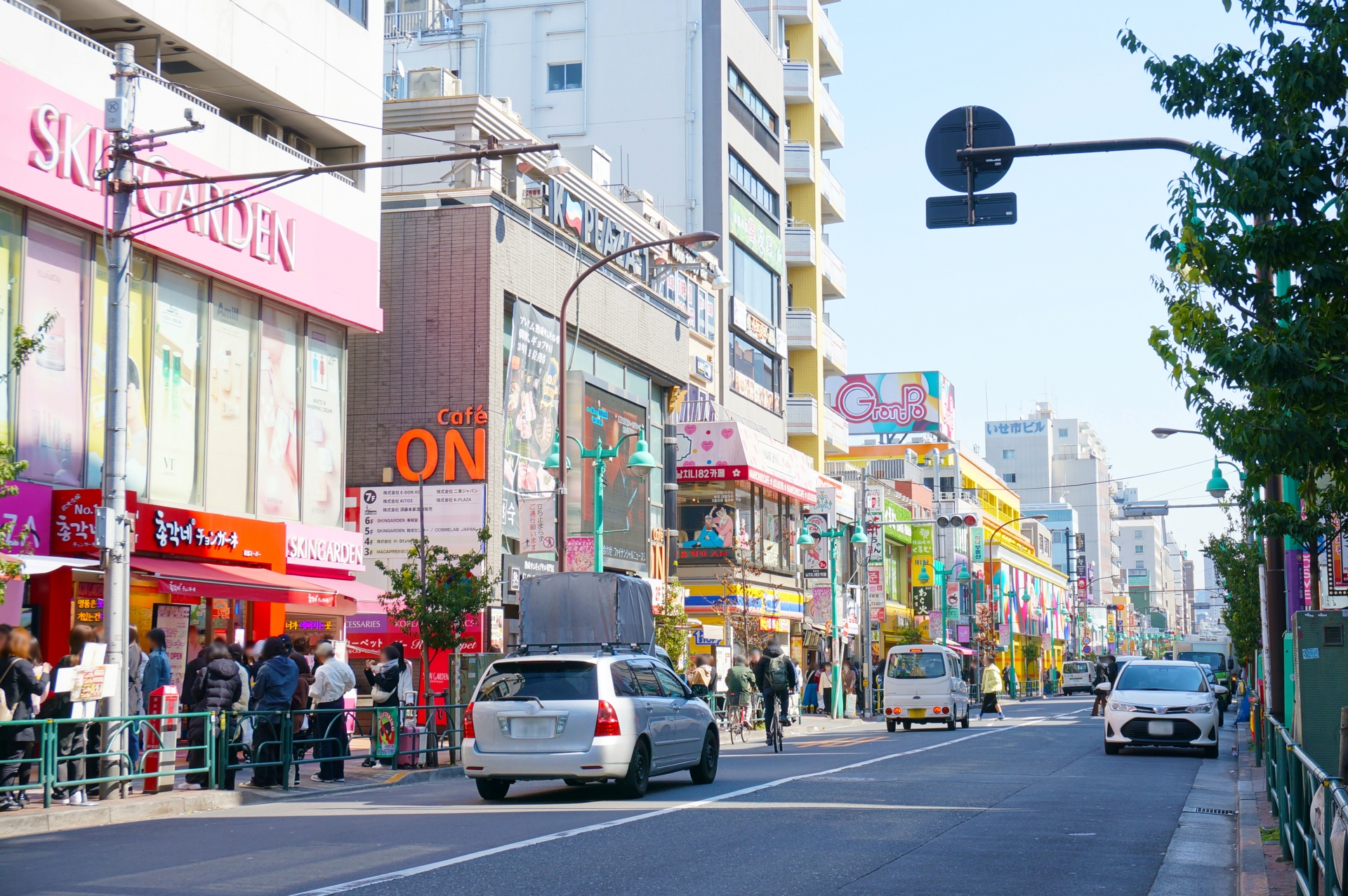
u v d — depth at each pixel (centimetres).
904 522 5372
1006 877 1040
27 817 1356
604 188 3969
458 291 3077
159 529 2159
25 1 2089
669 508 4066
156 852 1170
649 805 1523
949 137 1274
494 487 3048
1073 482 17112
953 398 9250
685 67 4859
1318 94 1055
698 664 3444
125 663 1619
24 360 1588
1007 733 3428
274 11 2555
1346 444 997
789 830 1298
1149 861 1161
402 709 2100
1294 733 1415
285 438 2623
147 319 2242
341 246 2744
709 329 4619
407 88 3656
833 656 4766
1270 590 2027
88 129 2059
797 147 5700
